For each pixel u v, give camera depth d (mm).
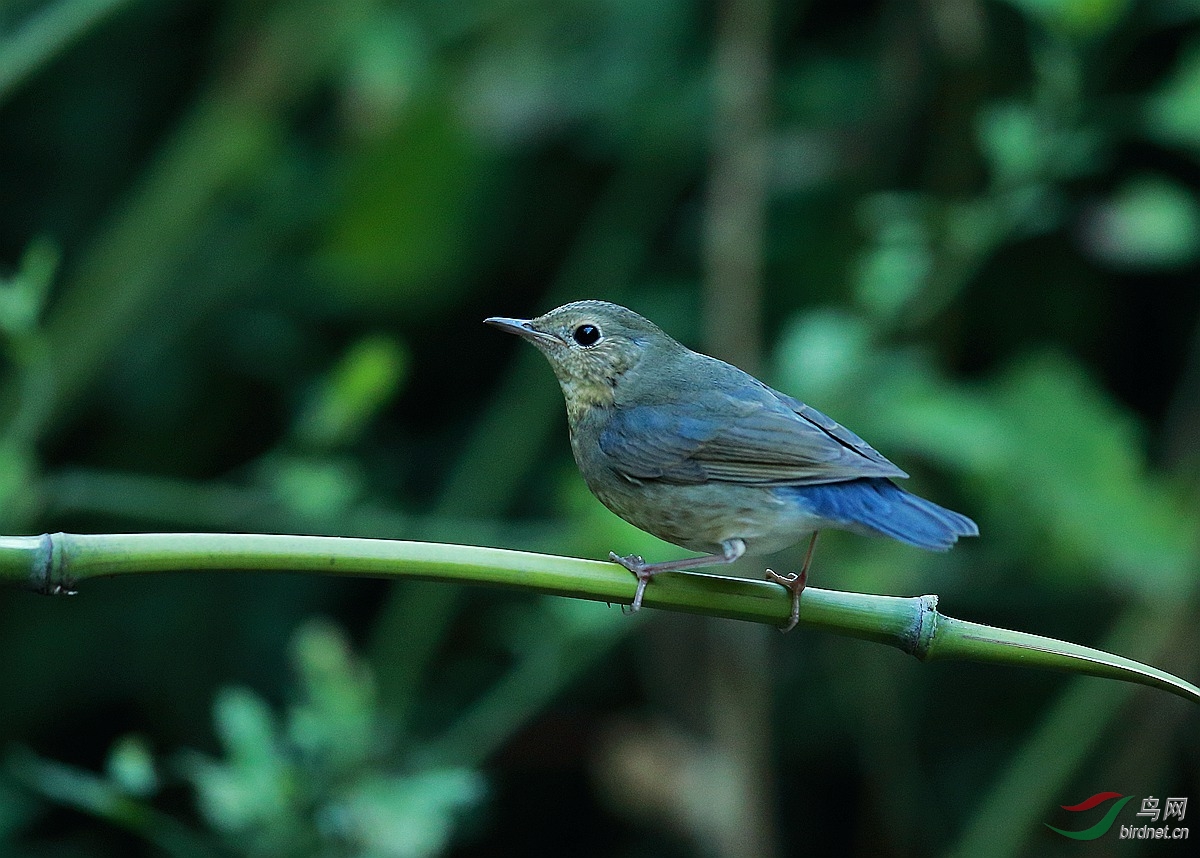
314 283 13430
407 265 12930
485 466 11648
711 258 11070
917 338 10594
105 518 12312
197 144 11828
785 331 12242
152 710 12797
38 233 13344
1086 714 10312
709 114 12375
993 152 9797
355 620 13203
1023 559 10711
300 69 12039
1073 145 9742
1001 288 12359
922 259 10141
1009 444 9945
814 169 11938
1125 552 9945
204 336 13195
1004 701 12500
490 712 10297
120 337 11992
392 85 11961
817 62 12695
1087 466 10031
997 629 5676
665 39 12695
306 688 10391
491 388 13656
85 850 12477
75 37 10102
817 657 12609
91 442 13141
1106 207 10328
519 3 12789
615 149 12734
